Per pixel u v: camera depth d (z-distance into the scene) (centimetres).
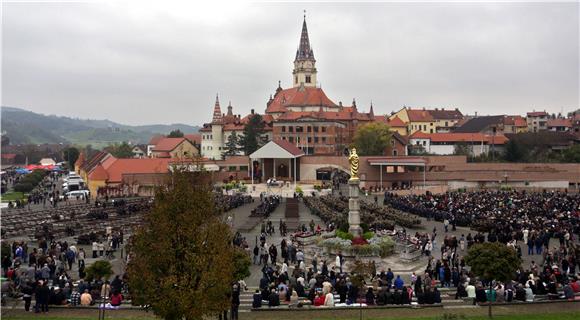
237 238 5544
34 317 3269
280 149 14888
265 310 3459
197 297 2617
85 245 6412
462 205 8819
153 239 2708
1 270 4425
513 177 14775
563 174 14525
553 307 3594
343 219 6544
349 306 3525
